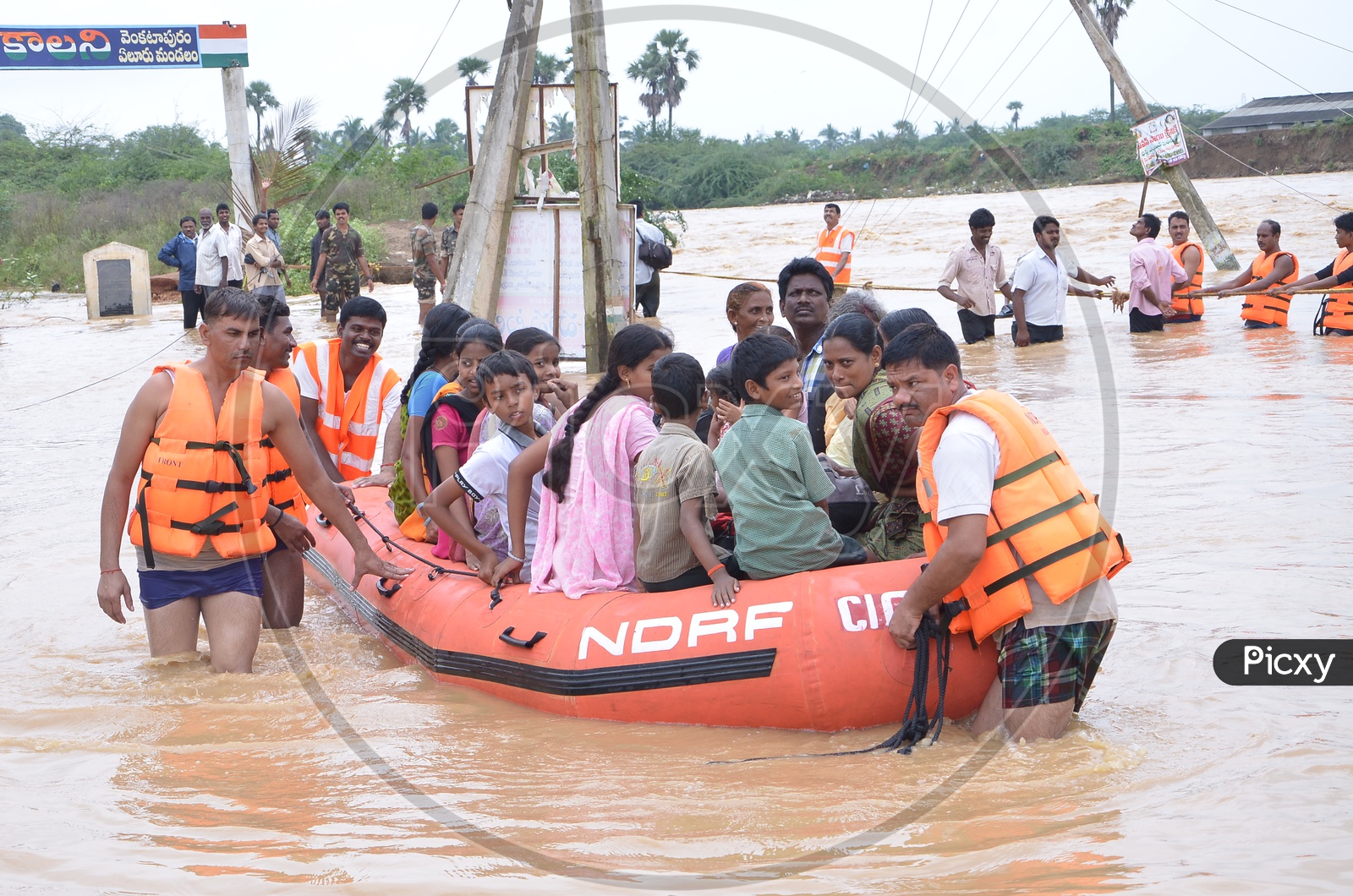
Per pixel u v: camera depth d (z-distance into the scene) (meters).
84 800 2.93
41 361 12.77
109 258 18.38
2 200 29.59
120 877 2.41
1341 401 7.51
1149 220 11.58
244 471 4.38
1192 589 4.28
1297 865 2.31
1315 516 5.05
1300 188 31.23
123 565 5.61
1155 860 2.37
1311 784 2.74
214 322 4.36
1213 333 11.18
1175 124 16.05
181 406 4.30
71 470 7.50
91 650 4.46
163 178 34.22
